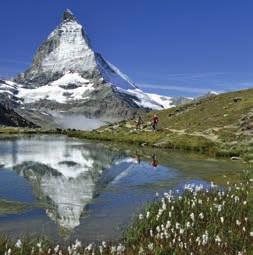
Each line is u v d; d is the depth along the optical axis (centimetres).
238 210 2212
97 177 4194
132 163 5384
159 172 4556
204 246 1652
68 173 4447
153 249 1622
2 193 3281
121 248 1623
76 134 12650
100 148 7762
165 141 8150
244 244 1681
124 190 3475
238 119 9194
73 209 2775
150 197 3175
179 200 2397
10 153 6512
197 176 4241
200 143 7494
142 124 12094
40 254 1556
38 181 3891
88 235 2169
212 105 11875
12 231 2236
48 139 10844
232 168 4875
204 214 2133
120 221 2450
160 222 2038
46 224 2391
